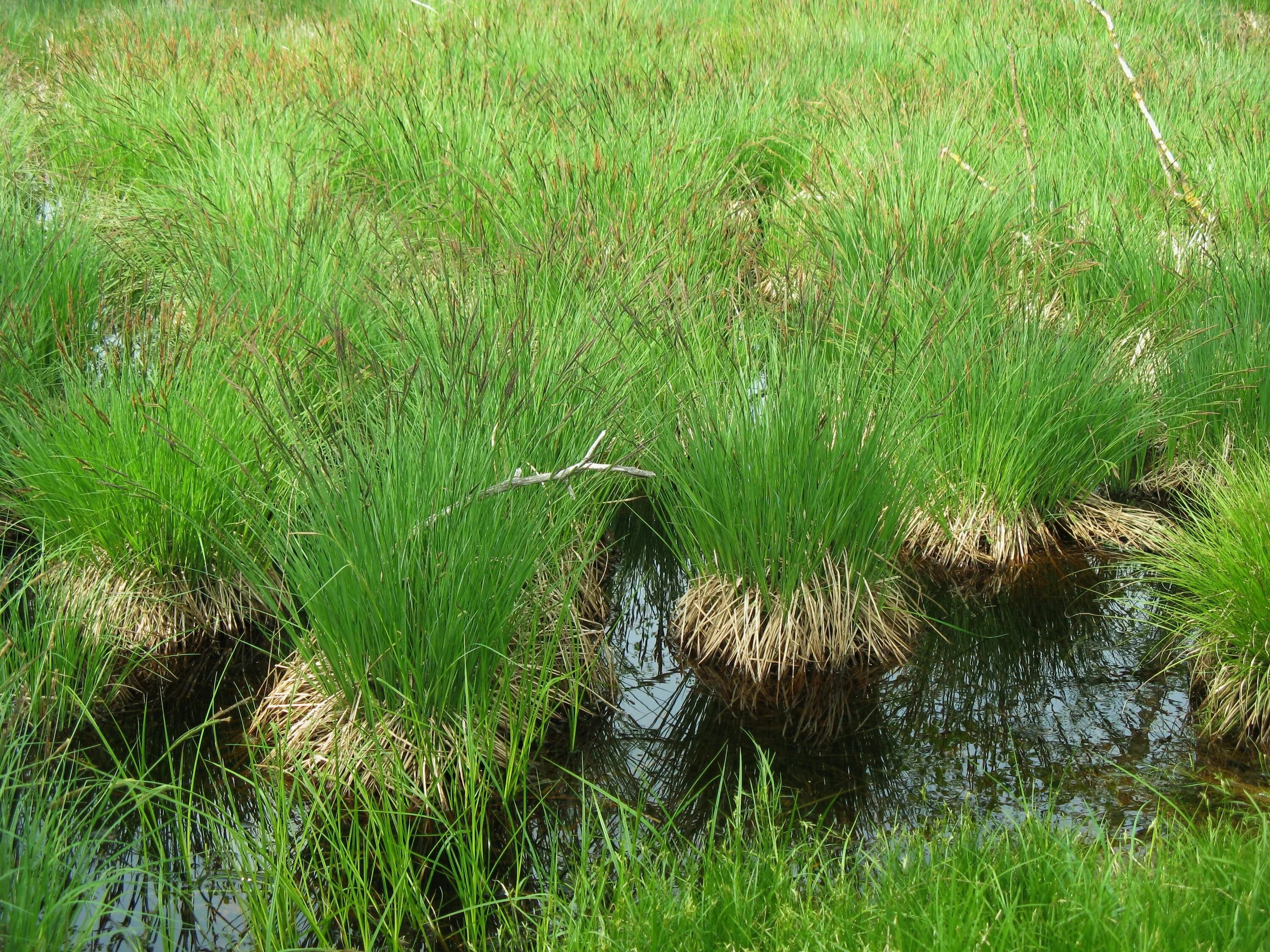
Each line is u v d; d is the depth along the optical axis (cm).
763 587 434
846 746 397
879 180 649
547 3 1195
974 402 495
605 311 512
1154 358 546
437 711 365
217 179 678
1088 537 513
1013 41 966
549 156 713
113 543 432
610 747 397
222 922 314
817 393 432
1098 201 650
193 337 463
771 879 300
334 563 354
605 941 281
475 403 388
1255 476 423
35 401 446
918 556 508
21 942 260
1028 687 427
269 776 373
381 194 712
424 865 326
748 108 826
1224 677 397
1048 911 270
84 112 824
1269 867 271
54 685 383
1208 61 919
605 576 500
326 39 1026
